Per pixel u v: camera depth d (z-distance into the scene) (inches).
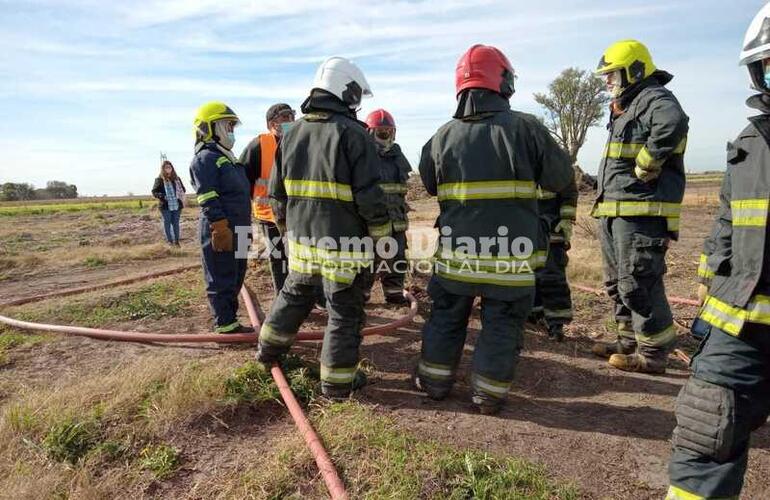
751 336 84.0
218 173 183.0
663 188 159.0
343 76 139.5
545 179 138.7
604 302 251.4
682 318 230.2
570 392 158.7
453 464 112.1
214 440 127.6
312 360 173.5
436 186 147.4
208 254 187.8
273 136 215.8
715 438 84.6
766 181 82.0
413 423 134.8
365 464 112.3
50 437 122.4
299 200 144.4
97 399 138.9
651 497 108.6
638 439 130.6
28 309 242.4
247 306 219.3
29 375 164.1
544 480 110.3
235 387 146.6
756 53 83.2
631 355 175.5
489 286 137.2
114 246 536.1
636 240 161.2
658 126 146.5
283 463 113.7
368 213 137.5
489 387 138.6
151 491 111.0
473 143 136.7
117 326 212.5
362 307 147.1
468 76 138.1
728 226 91.0
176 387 139.6
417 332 211.0
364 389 156.3
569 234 194.5
